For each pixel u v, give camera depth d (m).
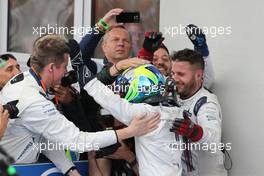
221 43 10.03
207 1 10.41
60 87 8.38
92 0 13.52
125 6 13.25
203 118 8.36
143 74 7.59
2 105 7.01
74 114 8.52
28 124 7.27
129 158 8.28
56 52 7.39
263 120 9.12
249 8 9.42
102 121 8.95
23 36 13.29
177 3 11.30
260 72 9.18
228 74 9.84
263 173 9.11
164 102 7.61
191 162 8.48
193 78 8.62
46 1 13.45
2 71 9.39
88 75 9.46
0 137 6.84
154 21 12.61
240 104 9.59
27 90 7.25
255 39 9.28
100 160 8.45
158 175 7.38
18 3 13.23
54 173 7.98
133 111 7.37
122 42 9.74
